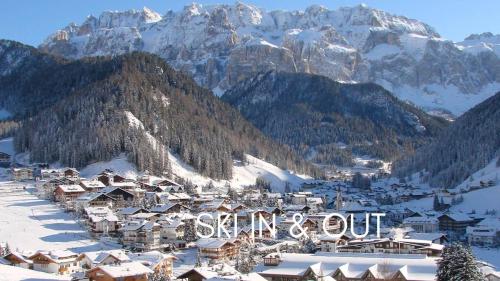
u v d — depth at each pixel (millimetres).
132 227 188125
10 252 148375
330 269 139625
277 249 177875
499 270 151625
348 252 171500
